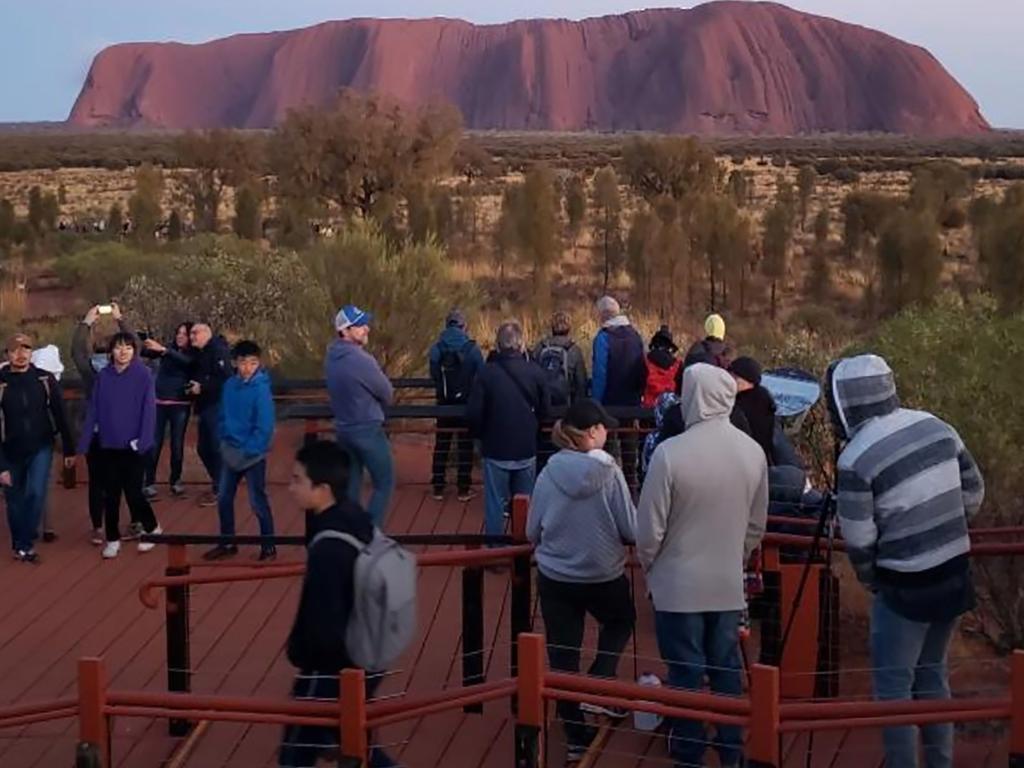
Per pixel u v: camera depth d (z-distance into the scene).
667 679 6.05
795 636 6.63
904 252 28.11
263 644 7.95
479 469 12.45
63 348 17.27
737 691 5.77
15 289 30.05
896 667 5.22
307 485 5.07
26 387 9.72
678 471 5.58
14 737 6.71
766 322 27.94
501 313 26.42
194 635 8.13
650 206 41.34
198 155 51.81
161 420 11.65
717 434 5.65
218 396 11.31
